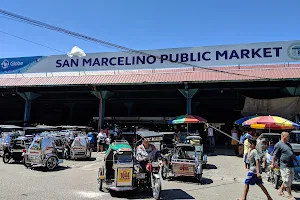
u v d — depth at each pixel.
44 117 31.22
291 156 7.30
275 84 17.72
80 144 14.67
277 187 8.79
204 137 22.95
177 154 10.57
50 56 22.55
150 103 26.97
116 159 7.89
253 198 7.53
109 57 21.22
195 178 10.42
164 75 18.92
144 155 7.84
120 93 24.11
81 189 8.22
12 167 12.31
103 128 20.83
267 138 13.19
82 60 21.72
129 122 25.23
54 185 8.70
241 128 21.27
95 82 19.23
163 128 24.70
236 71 17.88
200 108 27.25
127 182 7.57
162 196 7.60
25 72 22.81
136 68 20.55
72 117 29.56
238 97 20.78
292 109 17.19
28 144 13.95
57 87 21.89
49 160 11.68
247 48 18.92
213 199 7.38
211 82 17.58
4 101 28.42
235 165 13.34
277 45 18.42
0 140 15.73
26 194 7.48
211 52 19.44
